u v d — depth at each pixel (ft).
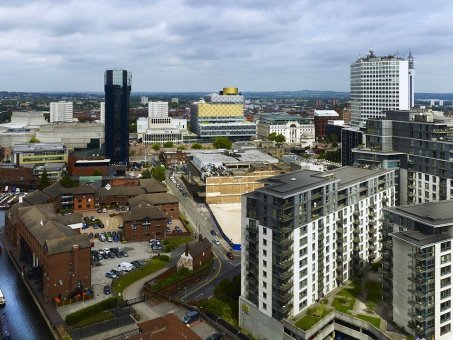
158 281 594.65
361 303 480.23
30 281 603.67
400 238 418.10
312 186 465.88
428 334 411.54
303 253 460.55
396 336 414.62
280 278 440.04
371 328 431.43
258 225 462.19
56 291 551.18
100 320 496.23
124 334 471.21
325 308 469.98
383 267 472.44
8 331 488.02
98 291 574.56
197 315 504.02
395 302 433.48
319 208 477.77
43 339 488.44
